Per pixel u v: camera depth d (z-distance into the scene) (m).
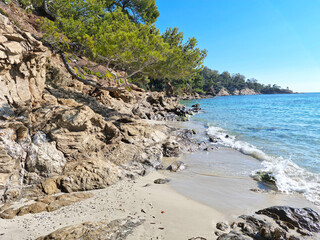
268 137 18.64
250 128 23.22
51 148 8.68
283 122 27.86
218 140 17.39
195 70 23.62
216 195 7.89
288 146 15.46
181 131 18.64
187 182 9.21
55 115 10.00
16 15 18.75
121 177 9.02
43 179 7.82
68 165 8.69
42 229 5.33
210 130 21.66
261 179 9.48
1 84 8.61
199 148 14.88
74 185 7.66
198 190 8.34
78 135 9.72
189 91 101.94
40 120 9.61
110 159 10.23
